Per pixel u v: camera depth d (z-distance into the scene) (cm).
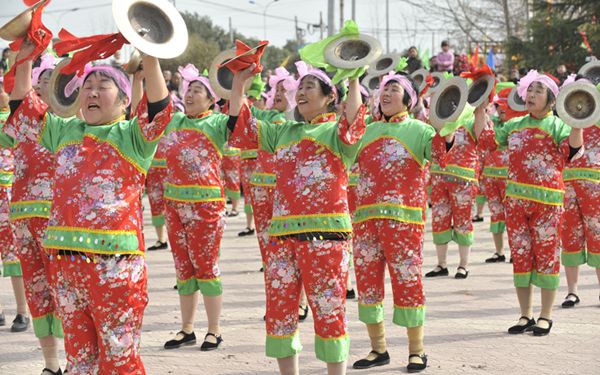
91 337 422
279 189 490
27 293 553
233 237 1224
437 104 546
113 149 416
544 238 658
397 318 569
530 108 669
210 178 624
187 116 640
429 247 1125
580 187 757
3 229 671
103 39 414
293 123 498
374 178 571
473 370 567
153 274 933
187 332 639
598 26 2869
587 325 689
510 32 3253
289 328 482
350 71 467
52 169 561
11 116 437
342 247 478
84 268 405
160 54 390
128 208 417
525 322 669
